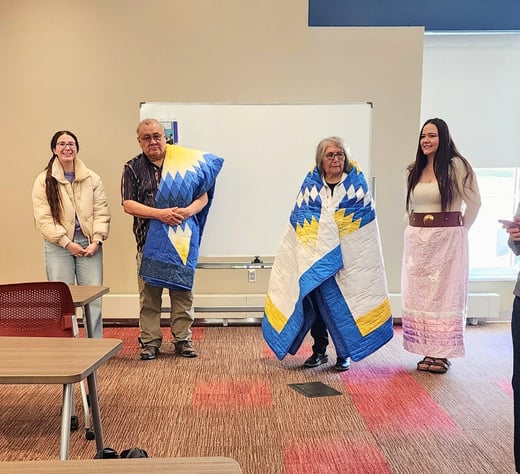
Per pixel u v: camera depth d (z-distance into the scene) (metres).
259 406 2.57
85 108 3.98
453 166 2.90
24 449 2.13
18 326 2.00
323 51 3.95
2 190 4.04
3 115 3.97
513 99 4.23
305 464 2.01
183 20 3.91
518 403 1.63
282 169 3.83
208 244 3.88
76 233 3.25
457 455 2.09
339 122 3.80
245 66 3.96
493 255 4.43
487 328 4.13
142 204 3.17
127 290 4.15
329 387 2.83
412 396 2.71
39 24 3.90
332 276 3.00
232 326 4.12
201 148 3.82
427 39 4.21
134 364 3.20
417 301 3.07
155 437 2.24
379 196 4.08
